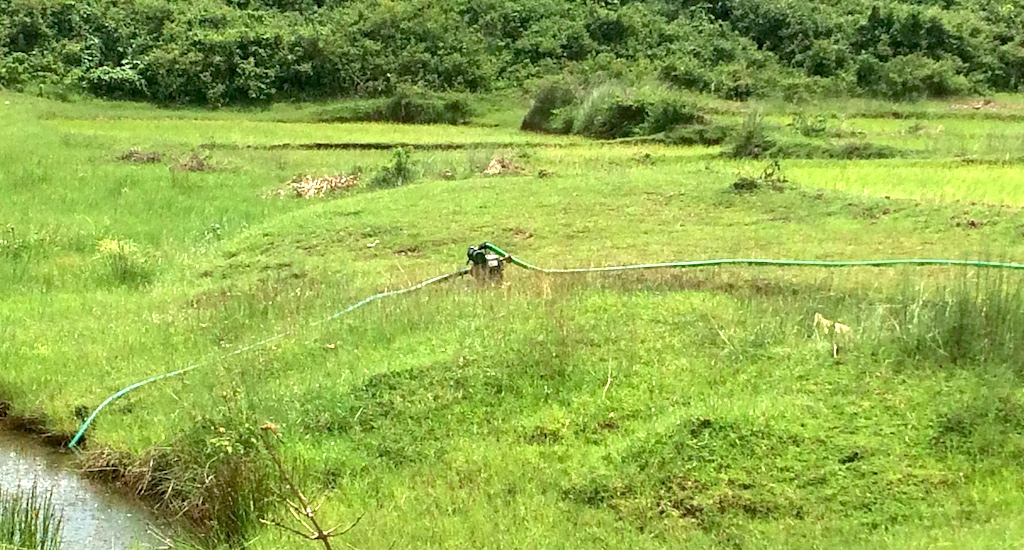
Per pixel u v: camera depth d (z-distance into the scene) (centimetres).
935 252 895
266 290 830
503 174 1415
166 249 1061
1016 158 1572
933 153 1689
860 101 2691
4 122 2048
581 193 1191
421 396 587
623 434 542
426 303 716
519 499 494
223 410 575
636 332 648
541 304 698
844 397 551
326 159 1722
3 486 561
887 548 427
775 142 1762
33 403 654
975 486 479
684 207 1118
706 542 450
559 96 2445
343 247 1033
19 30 3017
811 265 845
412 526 473
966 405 527
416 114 2686
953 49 3045
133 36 3089
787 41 3169
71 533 511
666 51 3122
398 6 3183
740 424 523
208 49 2923
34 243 1030
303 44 2969
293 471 521
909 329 601
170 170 1512
